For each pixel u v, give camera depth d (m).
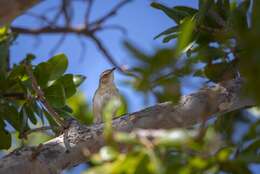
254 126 5.99
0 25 5.60
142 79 5.63
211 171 5.44
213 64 8.48
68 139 7.74
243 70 5.27
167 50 5.39
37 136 13.02
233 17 6.71
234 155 6.06
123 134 5.36
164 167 5.14
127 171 5.25
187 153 5.54
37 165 7.43
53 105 9.84
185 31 5.68
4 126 9.90
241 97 5.45
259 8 5.13
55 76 10.14
